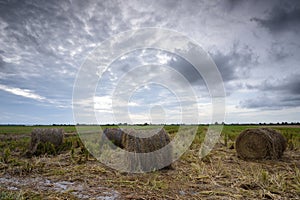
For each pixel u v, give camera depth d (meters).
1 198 3.11
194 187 3.85
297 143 8.79
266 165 5.48
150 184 3.99
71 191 3.58
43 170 4.89
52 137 7.39
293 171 4.84
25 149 7.26
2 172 4.74
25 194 3.41
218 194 3.49
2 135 13.55
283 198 3.30
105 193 3.51
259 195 3.43
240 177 4.32
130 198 3.30
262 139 6.22
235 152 7.26
